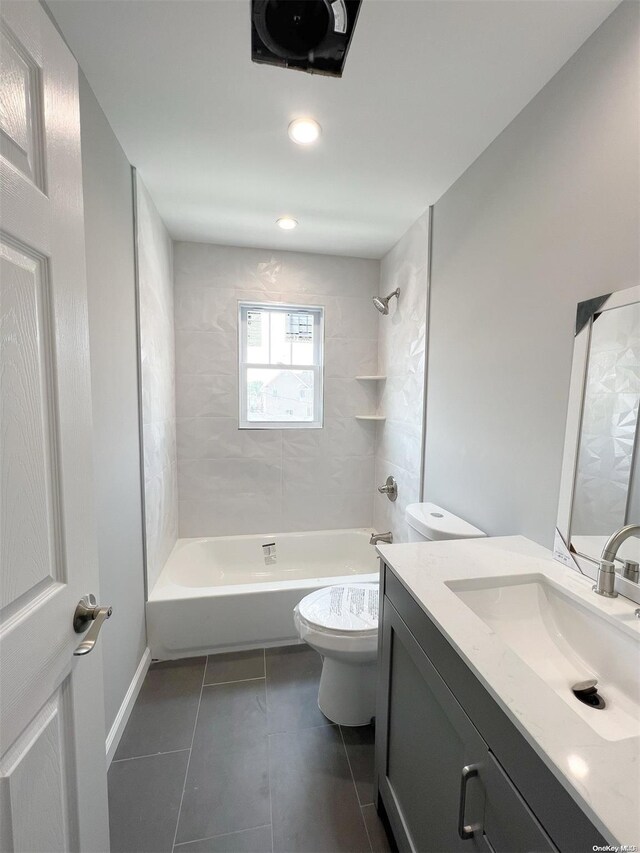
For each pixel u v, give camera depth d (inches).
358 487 111.0
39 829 23.4
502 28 38.4
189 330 97.8
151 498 74.1
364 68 43.3
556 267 44.6
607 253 38.1
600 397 38.3
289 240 94.4
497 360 55.6
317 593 63.4
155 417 77.1
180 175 65.9
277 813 45.5
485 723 24.8
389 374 99.5
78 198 28.8
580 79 40.7
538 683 23.8
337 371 107.0
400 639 39.5
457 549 45.7
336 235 90.8
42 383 24.3
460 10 36.6
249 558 103.3
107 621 52.6
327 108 49.9
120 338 58.1
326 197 72.9
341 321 106.0
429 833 33.2
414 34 39.1
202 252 96.9
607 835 15.6
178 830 43.6
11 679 21.1
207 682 67.4
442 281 71.3
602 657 31.6
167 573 82.7
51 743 24.9
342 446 109.1
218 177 66.2
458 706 28.2
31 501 23.1
